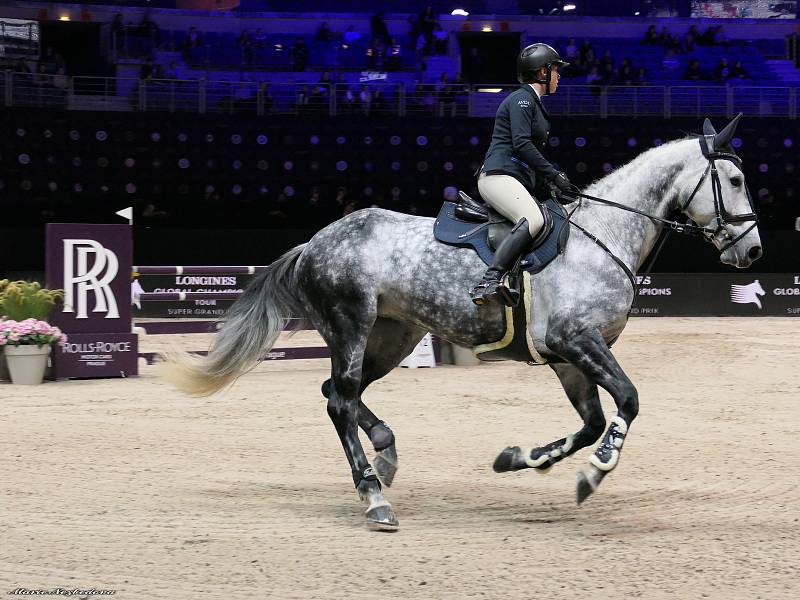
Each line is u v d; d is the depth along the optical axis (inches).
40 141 1152.8
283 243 1064.2
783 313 1058.1
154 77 1262.3
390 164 1202.6
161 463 361.1
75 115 1162.6
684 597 207.9
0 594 209.5
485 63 1507.1
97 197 1165.1
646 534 263.3
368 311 292.0
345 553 243.3
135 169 1173.7
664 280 1051.9
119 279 610.2
